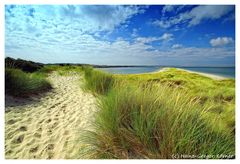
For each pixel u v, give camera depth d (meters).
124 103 2.28
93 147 2.07
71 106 3.67
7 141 2.27
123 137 2.02
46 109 3.43
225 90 4.11
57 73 10.15
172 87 2.81
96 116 2.37
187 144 1.84
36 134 2.45
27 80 4.46
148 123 1.95
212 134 2.05
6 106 3.28
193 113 2.13
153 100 2.25
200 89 4.32
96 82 4.78
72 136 2.40
